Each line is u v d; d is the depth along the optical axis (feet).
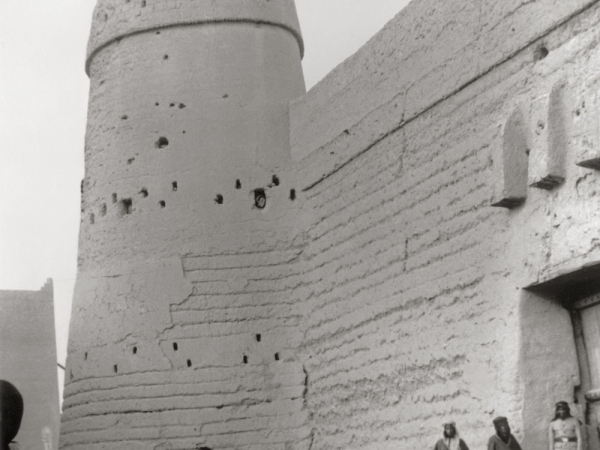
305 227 56.54
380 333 49.06
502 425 35.29
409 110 47.93
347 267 52.47
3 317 94.32
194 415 54.44
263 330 55.93
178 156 57.57
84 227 59.52
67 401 57.67
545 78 38.68
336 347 52.80
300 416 54.60
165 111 58.29
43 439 93.97
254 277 56.49
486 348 40.55
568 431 36.14
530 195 38.58
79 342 57.57
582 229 35.78
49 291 97.19
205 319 55.67
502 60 41.27
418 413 45.52
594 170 35.45
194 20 59.21
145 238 56.80
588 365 38.58
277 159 58.08
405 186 48.01
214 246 56.59
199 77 58.65
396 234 48.44
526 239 38.65
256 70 59.31
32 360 95.09
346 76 53.67
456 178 44.04
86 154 60.80
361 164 51.93
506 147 38.83
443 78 45.37
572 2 37.14
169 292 55.93
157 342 55.42
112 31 60.34
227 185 57.36
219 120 58.08
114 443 54.85
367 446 49.47
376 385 49.11
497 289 40.29
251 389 55.01
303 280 56.29
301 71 63.00
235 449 54.19
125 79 59.36
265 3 60.59
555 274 36.91
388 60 50.01
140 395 54.95
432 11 46.62
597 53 35.91
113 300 56.70
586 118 35.42
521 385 37.91
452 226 44.06
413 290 46.60
